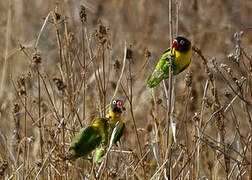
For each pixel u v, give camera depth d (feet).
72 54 35.86
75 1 54.03
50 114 34.55
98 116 34.37
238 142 33.91
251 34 35.06
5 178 31.40
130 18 59.82
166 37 59.16
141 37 54.95
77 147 26.63
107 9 62.64
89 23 57.21
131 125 40.34
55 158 29.60
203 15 59.67
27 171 31.71
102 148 29.81
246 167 30.42
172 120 31.45
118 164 34.73
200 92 41.50
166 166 30.89
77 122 33.88
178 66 32.42
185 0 60.59
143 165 32.55
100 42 31.50
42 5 58.75
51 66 42.60
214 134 36.65
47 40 44.29
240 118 37.58
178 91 43.55
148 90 43.01
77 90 33.55
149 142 35.94
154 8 65.57
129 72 33.01
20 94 30.35
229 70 27.89
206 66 30.01
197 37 54.75
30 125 39.34
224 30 54.03
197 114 32.12
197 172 31.45
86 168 34.35
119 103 31.89
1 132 34.50
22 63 39.29
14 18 53.72
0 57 42.14
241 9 59.57
